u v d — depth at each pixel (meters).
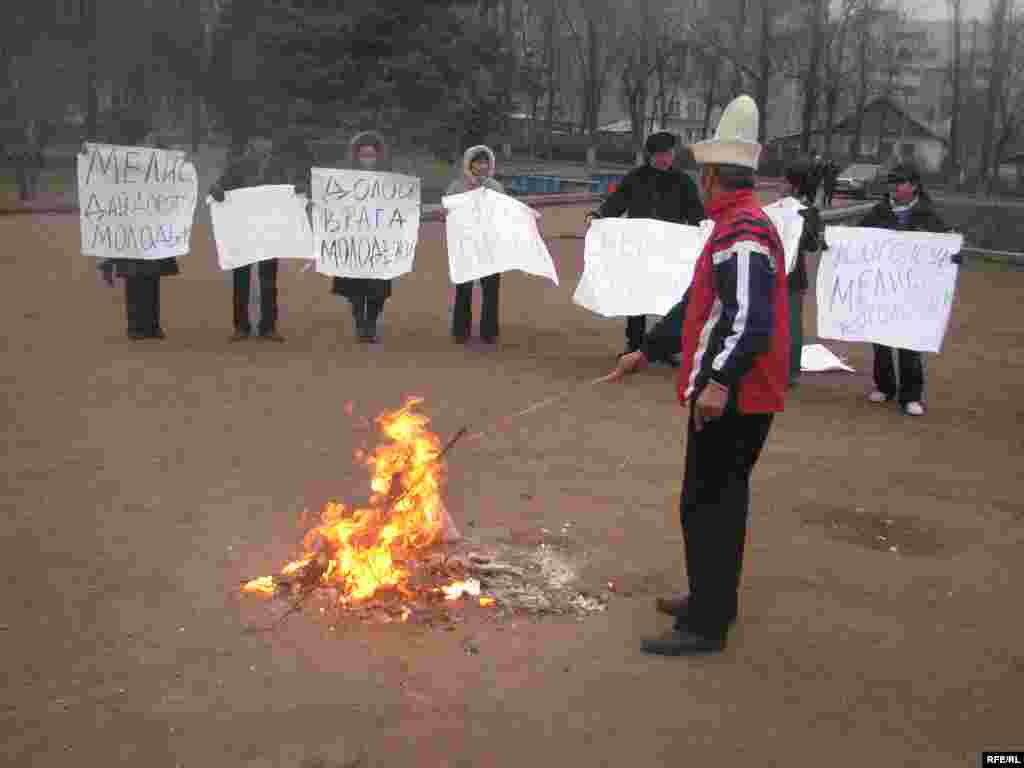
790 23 72.31
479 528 5.59
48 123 37.84
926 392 10.19
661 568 5.17
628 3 72.38
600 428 7.85
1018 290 18.89
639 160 73.06
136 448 6.81
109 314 11.98
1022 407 9.66
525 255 10.75
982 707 3.98
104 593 4.61
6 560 4.92
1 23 38.84
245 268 10.54
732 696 3.98
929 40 97.94
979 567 5.46
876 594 5.03
